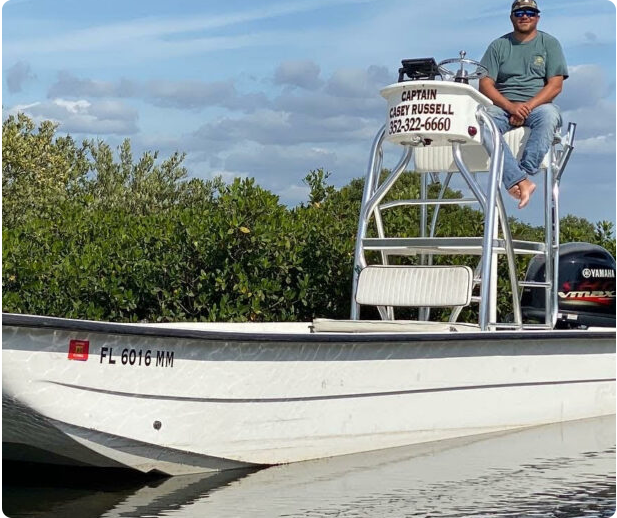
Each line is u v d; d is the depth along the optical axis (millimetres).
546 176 7312
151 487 4875
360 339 5469
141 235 8984
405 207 9766
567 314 7566
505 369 6449
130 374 4695
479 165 7414
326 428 5520
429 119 6520
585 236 10195
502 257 9453
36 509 4410
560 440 6273
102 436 4703
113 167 28047
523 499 4648
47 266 8594
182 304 8516
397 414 5855
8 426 4621
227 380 5047
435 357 5992
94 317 8250
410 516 4324
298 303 8578
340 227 8922
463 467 5395
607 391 7270
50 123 29078
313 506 4488
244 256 8375
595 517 4320
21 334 4305
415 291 6852
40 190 24844
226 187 8602
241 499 4613
